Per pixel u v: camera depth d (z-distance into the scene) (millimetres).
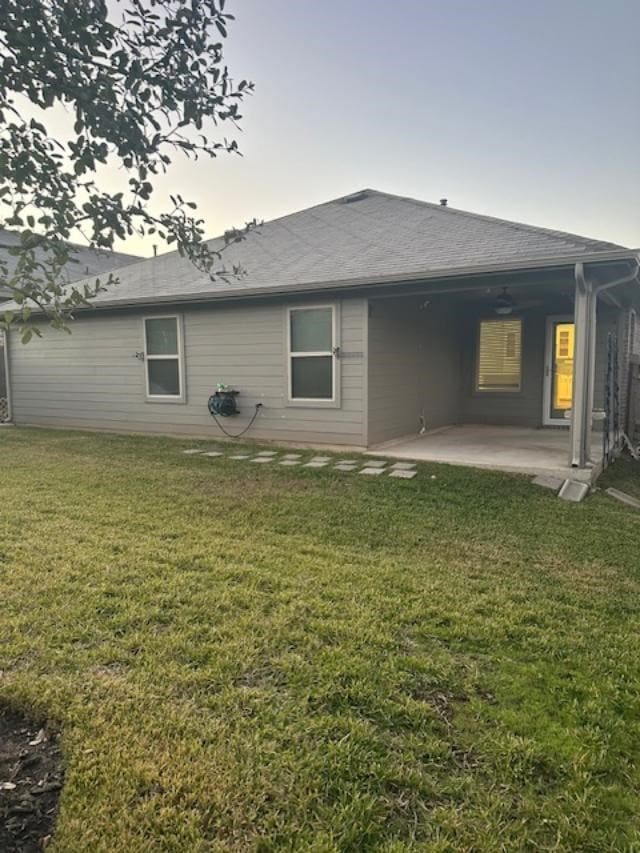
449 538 4410
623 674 2500
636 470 7668
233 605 3074
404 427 8805
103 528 4449
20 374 11680
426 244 8180
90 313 10242
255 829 1649
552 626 2951
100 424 10539
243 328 8680
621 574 3736
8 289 2012
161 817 1673
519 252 6781
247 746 1973
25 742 2025
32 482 6039
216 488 5859
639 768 1935
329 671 2445
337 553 3982
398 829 1666
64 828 1629
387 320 8141
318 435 8172
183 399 9430
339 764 1900
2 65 1654
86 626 2818
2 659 2518
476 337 10648
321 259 8602
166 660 2521
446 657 2607
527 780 1862
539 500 5590
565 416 10000
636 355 10836
